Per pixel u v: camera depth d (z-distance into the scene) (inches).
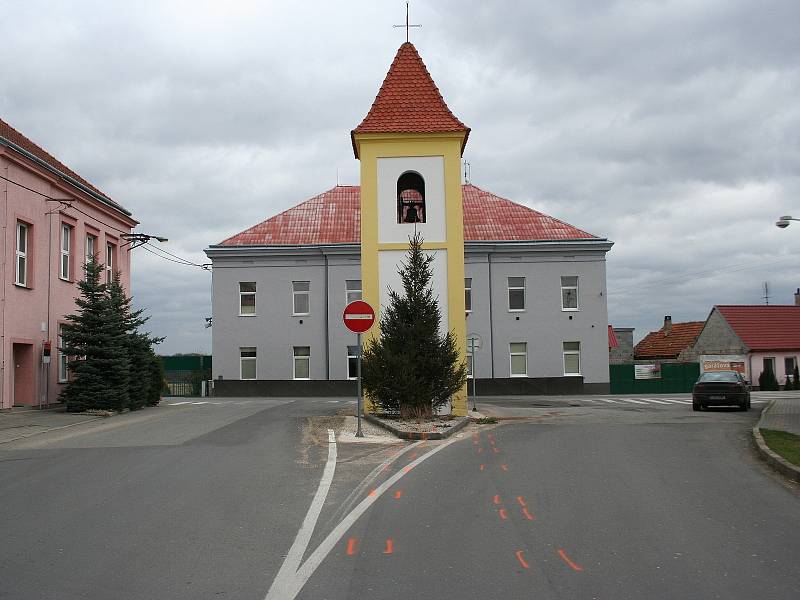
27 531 302.5
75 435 663.1
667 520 319.9
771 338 2137.1
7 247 946.7
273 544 283.1
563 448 566.3
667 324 2765.7
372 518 325.4
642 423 799.1
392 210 873.5
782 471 443.5
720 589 227.3
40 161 1011.3
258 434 652.7
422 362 757.9
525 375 1748.3
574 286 1774.1
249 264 1750.7
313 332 1734.7
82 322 951.6
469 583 234.4
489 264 1754.4
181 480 417.4
